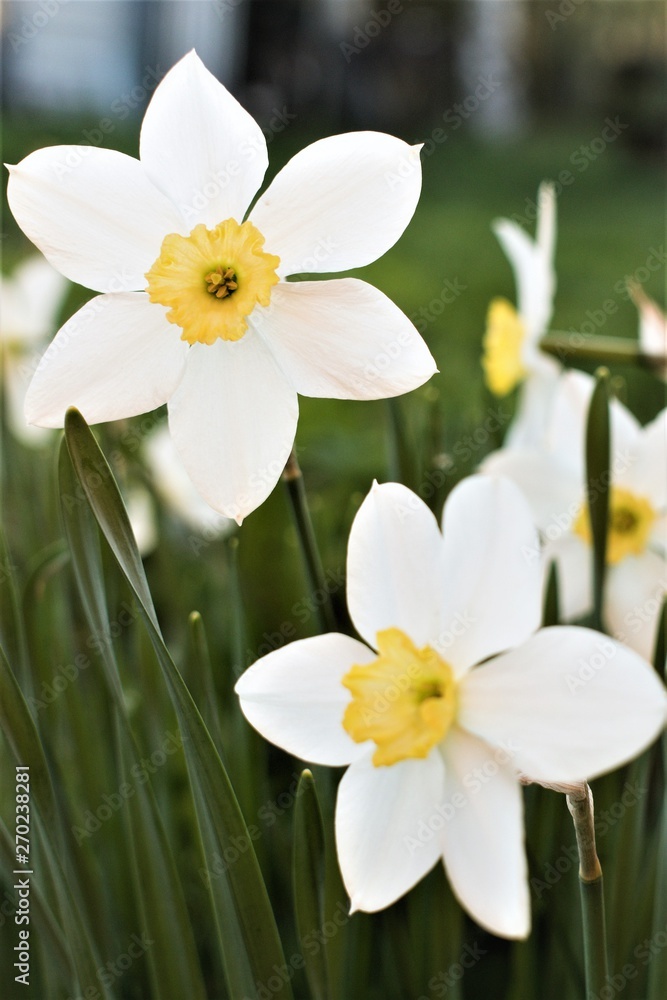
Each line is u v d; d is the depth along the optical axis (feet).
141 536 1.77
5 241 3.77
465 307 4.55
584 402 1.40
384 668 1.09
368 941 1.23
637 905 1.28
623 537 1.40
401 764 1.08
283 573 1.62
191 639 1.18
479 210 6.93
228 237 1.07
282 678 1.08
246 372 1.07
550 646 1.07
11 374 2.21
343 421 3.07
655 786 1.26
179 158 1.08
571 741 1.05
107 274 1.08
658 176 8.27
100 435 1.57
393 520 1.09
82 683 1.41
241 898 1.09
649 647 1.37
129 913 1.34
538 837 1.25
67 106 8.30
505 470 1.41
